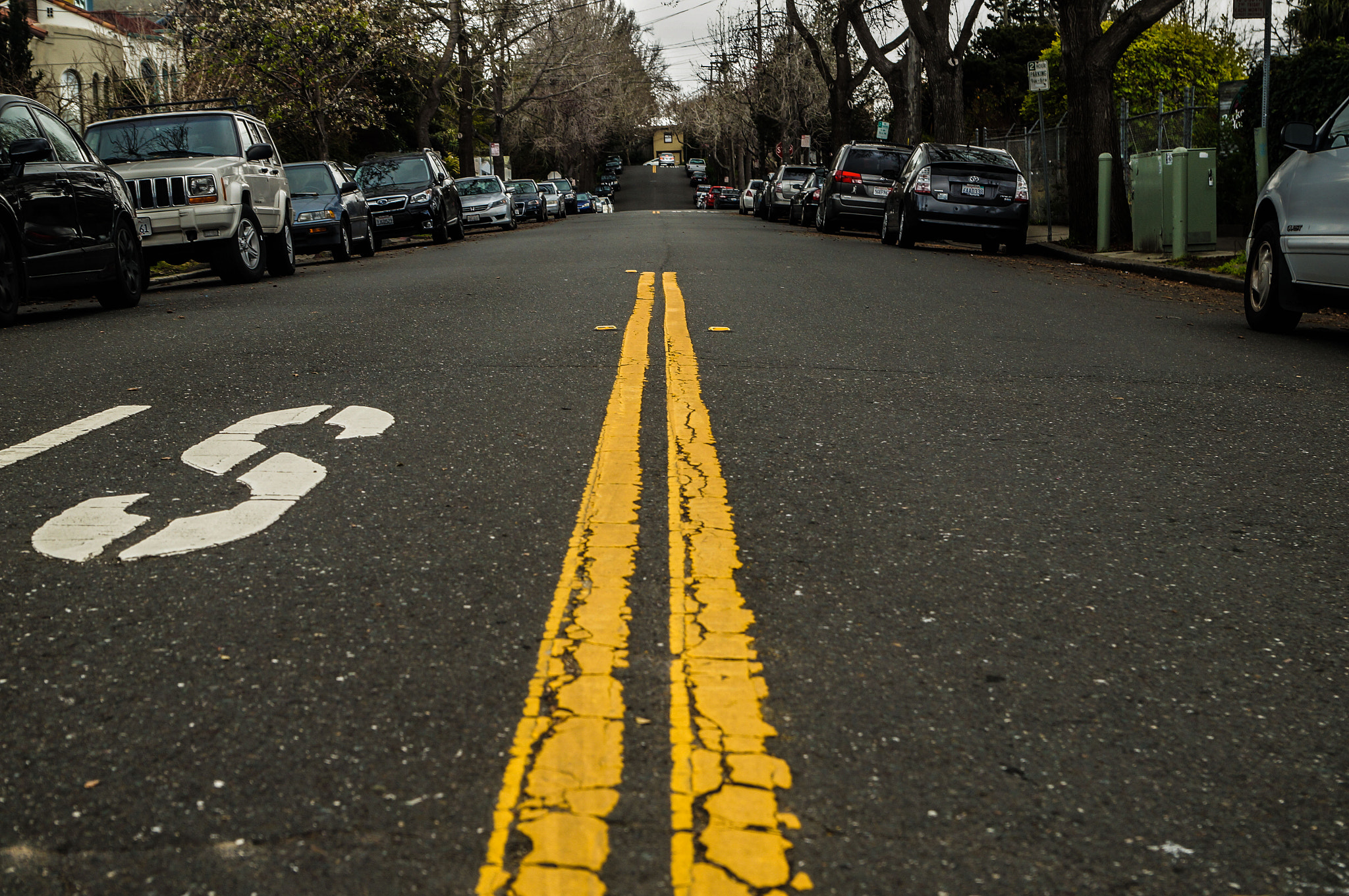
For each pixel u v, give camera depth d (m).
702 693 2.66
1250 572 3.61
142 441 5.08
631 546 3.66
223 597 3.23
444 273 14.13
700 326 8.70
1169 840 2.16
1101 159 18.31
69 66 34.75
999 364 7.23
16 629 3.03
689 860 2.02
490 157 55.00
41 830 2.13
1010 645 3.00
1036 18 61.09
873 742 2.47
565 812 2.17
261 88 29.34
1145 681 2.82
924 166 19.98
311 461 4.69
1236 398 6.39
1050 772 2.38
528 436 5.11
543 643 2.92
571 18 56.28
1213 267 14.49
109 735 2.47
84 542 3.72
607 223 34.69
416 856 2.03
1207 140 20.75
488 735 2.46
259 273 14.98
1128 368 7.26
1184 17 33.28
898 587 3.37
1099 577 3.52
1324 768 2.44
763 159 67.50
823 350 7.63
